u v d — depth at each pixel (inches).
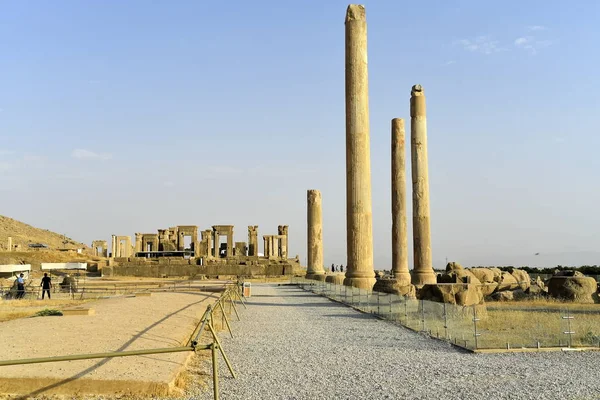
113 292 1427.2
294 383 434.9
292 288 1903.3
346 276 1178.6
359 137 1149.1
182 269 2898.6
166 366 422.9
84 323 587.2
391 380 450.0
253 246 3757.4
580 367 507.8
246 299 1346.0
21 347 448.8
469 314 687.1
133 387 373.1
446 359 545.3
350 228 1161.4
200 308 869.2
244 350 588.4
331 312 1009.5
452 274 1039.0
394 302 871.1
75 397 361.4
